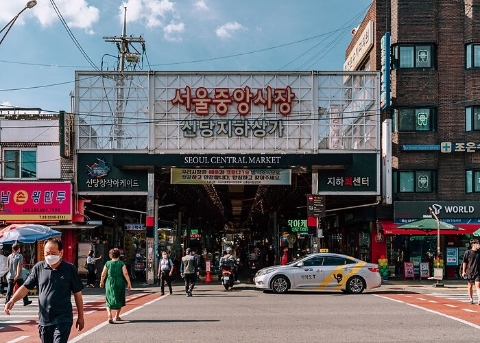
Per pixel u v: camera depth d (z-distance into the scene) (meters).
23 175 27.41
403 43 29.12
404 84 29.09
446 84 29.09
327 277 21.17
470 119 28.67
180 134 27.58
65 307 7.12
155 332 11.67
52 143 27.47
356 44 34.72
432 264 29.05
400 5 29.28
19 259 17.41
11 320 14.09
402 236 29.48
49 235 21.03
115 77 27.78
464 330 11.94
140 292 22.91
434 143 28.77
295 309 15.81
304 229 38.19
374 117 27.98
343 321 13.26
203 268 34.44
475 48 28.95
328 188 27.64
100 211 31.98
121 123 27.61
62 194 26.98
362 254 31.69
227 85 27.77
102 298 20.16
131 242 37.09
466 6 29.19
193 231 50.69
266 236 64.31
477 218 28.33
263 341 10.55
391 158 27.55
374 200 28.88
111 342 10.50
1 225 26.75
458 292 21.88
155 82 27.77
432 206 28.31
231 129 27.58
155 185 28.03
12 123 27.50
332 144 27.70
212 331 11.77
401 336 11.15
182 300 19.03
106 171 27.34
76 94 27.61
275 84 27.81
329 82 27.92
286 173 26.98
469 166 28.67
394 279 28.55
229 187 35.34
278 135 27.59
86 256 28.08
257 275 22.20
